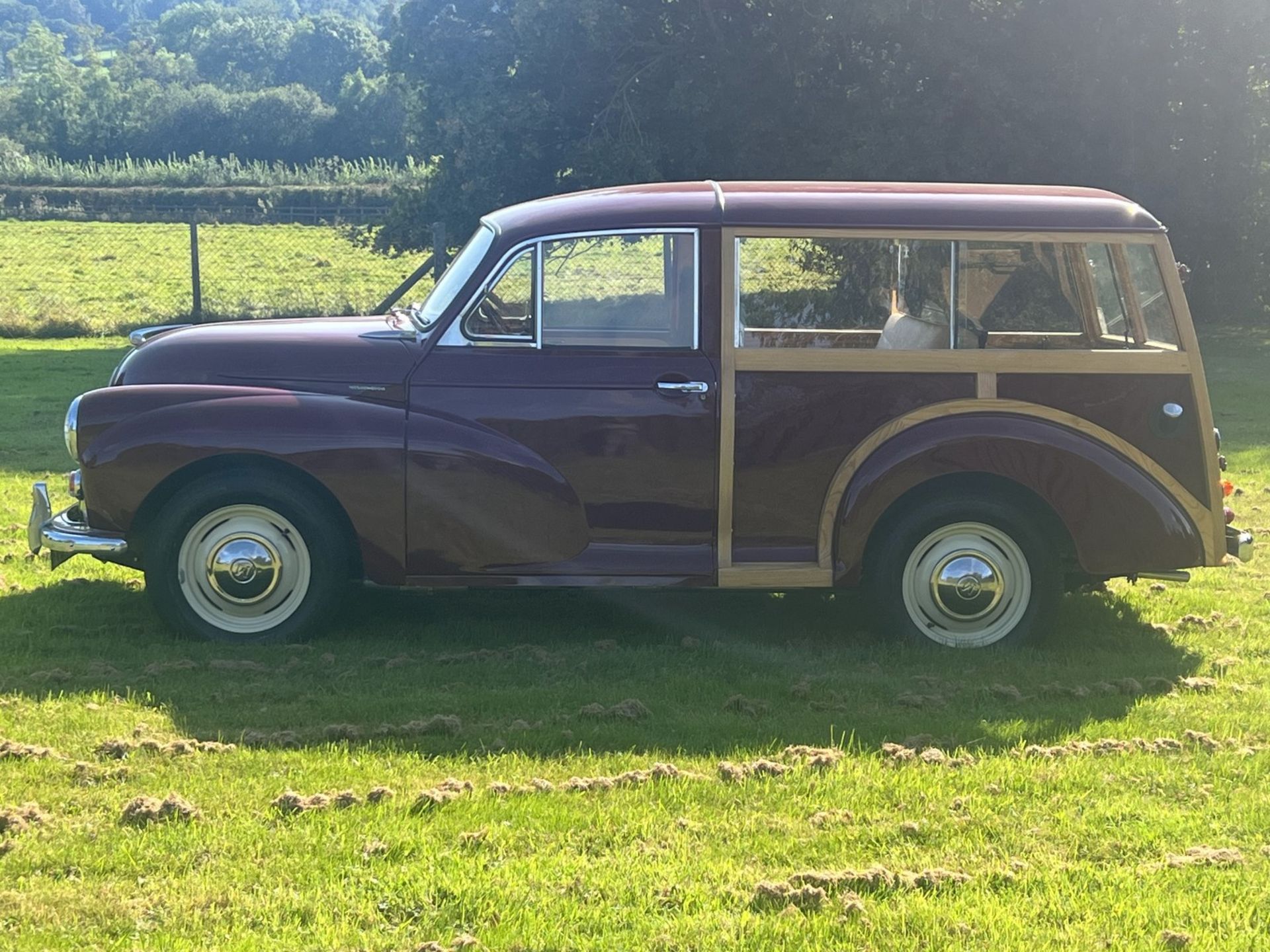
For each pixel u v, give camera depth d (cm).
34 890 346
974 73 1808
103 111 8712
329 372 580
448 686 528
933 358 575
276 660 555
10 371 1487
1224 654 594
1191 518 584
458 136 2005
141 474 561
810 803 411
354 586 645
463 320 577
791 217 573
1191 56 1938
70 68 10225
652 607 667
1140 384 582
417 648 585
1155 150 1959
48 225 4041
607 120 1934
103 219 4119
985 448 569
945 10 1841
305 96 8731
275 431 559
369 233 2252
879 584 588
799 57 1900
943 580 587
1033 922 341
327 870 360
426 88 2097
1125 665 571
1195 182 1989
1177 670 565
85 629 592
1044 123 1834
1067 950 327
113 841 375
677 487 573
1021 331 581
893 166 1827
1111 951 328
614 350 573
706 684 535
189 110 8588
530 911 339
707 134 1945
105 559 599
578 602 674
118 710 485
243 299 2166
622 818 397
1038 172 1870
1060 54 1864
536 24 1931
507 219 592
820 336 577
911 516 580
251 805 402
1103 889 360
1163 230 585
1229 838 395
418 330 589
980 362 577
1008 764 446
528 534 570
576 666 559
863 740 472
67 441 582
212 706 496
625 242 571
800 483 576
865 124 1873
